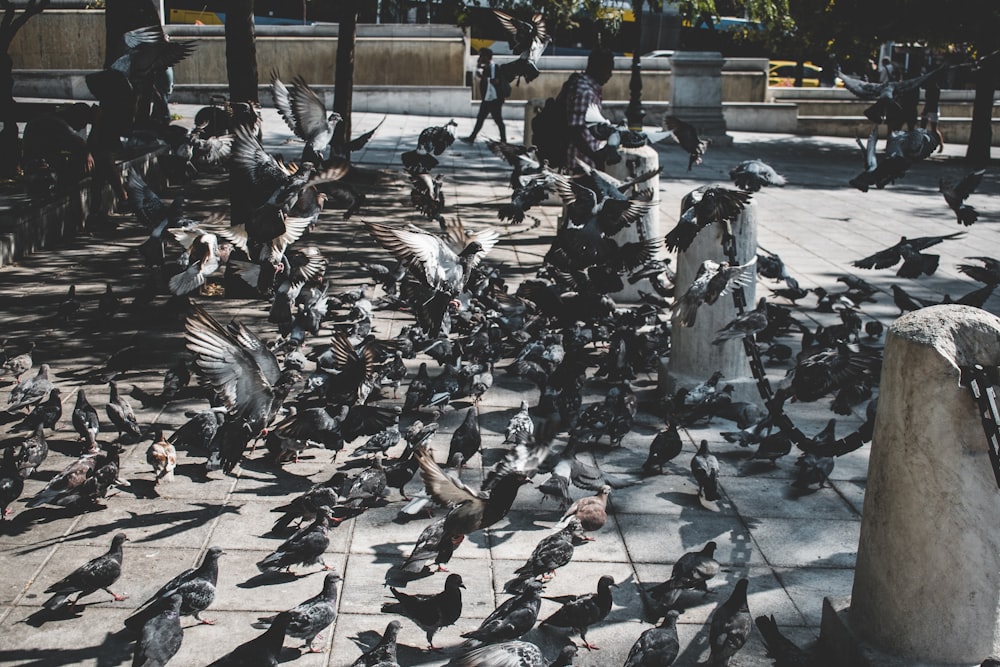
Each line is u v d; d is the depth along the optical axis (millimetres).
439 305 8195
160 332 13125
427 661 6582
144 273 15906
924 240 12422
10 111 19656
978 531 5816
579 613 6762
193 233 11000
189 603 6715
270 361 7156
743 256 10930
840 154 34750
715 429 10664
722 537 8359
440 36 38719
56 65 37344
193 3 43969
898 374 5930
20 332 12969
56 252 17000
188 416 10070
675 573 7152
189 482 9008
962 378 5711
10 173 19562
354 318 13414
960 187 12086
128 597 7184
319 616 6527
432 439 10141
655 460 9438
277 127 31438
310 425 8555
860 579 6344
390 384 11305
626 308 14719
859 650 6176
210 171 24641
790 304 15742
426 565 7707
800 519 8703
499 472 5832
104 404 10766
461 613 7023
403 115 38156
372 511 8594
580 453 10008
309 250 12227
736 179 10875
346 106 24312
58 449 9664
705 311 11164
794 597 7469
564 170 11328
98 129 18688
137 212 14977
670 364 11680
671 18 48812
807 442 9031
